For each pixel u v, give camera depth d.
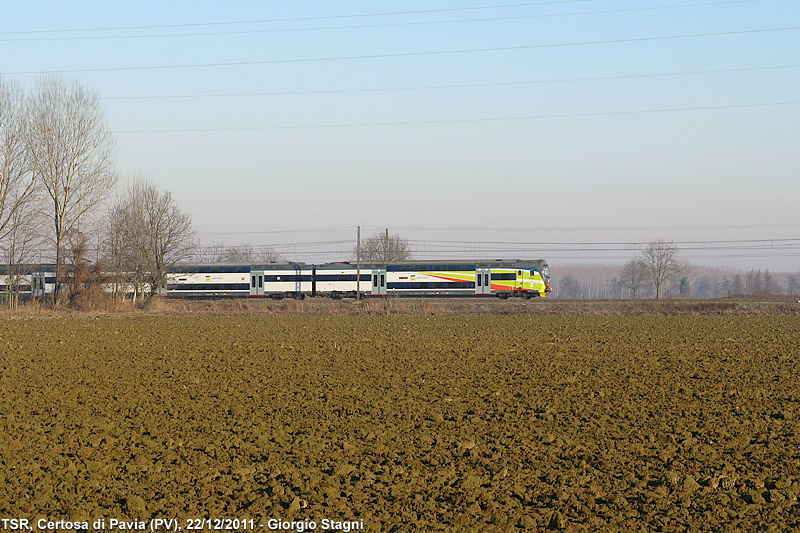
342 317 58.84
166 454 16.66
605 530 12.56
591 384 26.12
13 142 63.03
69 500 13.73
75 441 17.72
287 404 22.42
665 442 18.06
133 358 32.56
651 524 12.92
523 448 17.44
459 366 30.45
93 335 42.75
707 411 21.56
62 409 21.41
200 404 22.28
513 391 24.78
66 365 30.27
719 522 12.99
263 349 36.09
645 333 44.38
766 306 65.94
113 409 21.53
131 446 17.23
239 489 14.44
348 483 14.87
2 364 30.44
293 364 30.91
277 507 13.34
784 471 15.73
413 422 20.11
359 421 20.09
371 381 26.62
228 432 18.66
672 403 22.73
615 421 20.25
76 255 69.00
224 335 43.25
